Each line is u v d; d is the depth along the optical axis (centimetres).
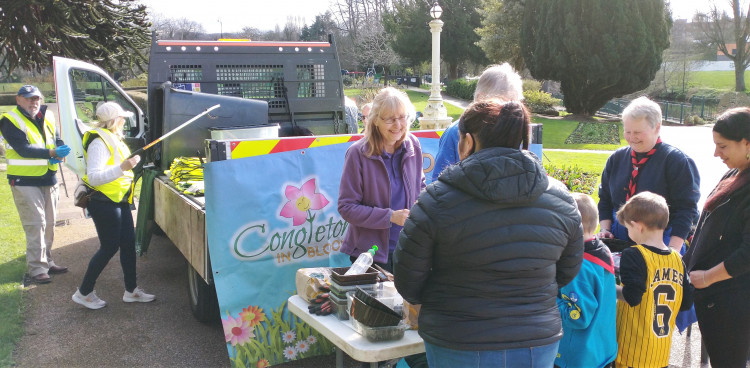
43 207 544
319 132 645
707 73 4450
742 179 284
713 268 288
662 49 2548
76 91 583
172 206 444
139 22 1366
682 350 408
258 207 357
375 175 307
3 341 405
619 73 2491
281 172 362
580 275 278
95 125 467
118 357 390
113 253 469
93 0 1228
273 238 363
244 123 534
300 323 371
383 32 4844
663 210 290
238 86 614
